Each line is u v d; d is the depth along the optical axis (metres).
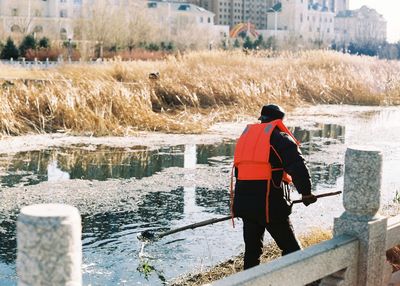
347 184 4.57
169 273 6.97
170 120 18.17
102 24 55.41
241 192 5.45
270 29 127.00
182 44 70.00
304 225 8.87
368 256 4.50
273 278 3.72
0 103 16.19
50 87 17.95
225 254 7.64
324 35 124.75
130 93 18.41
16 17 70.12
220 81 23.06
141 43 59.84
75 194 10.39
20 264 2.55
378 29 168.25
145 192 10.67
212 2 130.25
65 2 87.56
